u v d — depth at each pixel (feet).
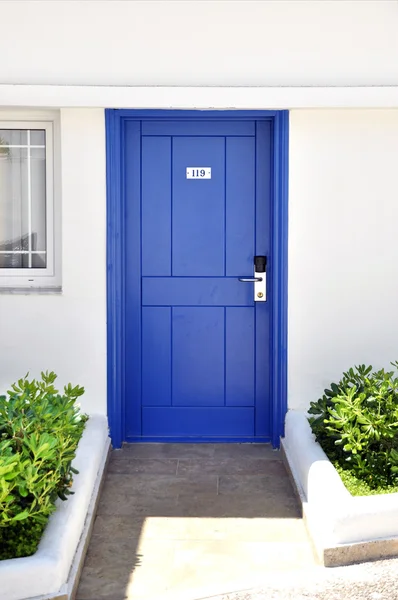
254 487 16.01
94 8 17.03
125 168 18.03
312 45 17.16
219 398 18.42
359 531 12.58
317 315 17.76
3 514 10.99
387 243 17.65
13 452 12.46
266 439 18.49
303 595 11.46
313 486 14.03
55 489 12.55
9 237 18.04
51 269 17.98
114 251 17.53
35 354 17.63
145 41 17.13
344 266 17.67
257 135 18.04
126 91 16.97
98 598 11.81
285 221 17.54
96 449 15.49
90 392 17.72
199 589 11.82
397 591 11.51
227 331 18.38
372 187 17.53
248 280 18.17
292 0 17.08
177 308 18.34
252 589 11.72
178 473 16.69
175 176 18.10
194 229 18.21
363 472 14.32
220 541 13.71
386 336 17.80
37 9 17.03
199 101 17.04
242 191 18.15
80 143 17.34
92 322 17.62
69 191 17.42
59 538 11.78
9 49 17.10
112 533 13.99
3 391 17.65
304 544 13.64
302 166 17.51
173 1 17.04
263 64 17.20
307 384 17.85
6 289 17.71
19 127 17.74
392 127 17.44
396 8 17.07
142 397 18.42
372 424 14.33
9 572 10.97
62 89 16.93
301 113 17.42
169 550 13.37
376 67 17.19
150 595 11.89
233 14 17.10
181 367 18.39
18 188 17.94
